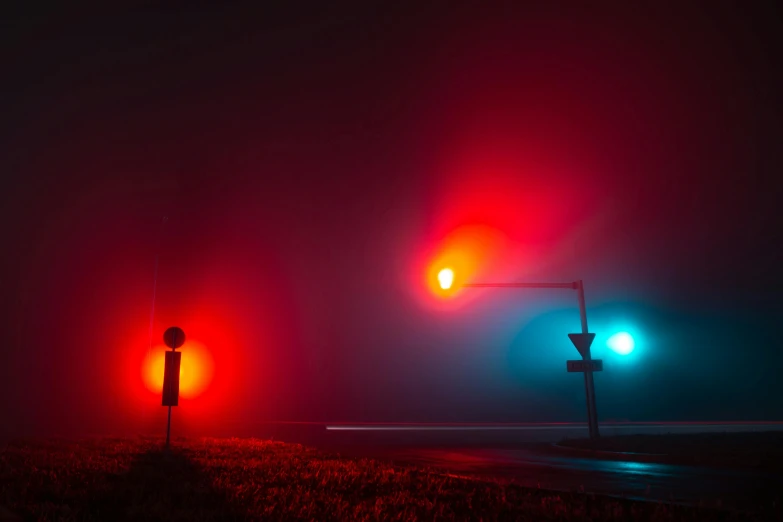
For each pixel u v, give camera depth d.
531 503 10.66
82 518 8.51
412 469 15.28
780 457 17.61
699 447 20.03
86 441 21.03
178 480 12.35
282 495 10.79
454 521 9.25
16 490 10.29
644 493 12.73
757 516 9.85
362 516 9.29
